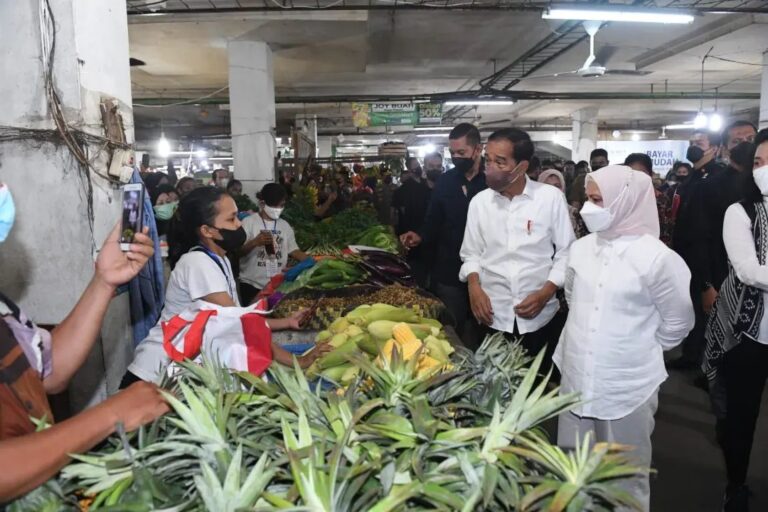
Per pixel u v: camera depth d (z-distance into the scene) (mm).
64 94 2600
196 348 1924
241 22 8117
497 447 1178
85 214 2662
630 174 2189
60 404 2723
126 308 2986
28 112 2621
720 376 2861
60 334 1500
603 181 2156
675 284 2160
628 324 2221
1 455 1024
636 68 13719
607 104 19812
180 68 11414
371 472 1080
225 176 11250
